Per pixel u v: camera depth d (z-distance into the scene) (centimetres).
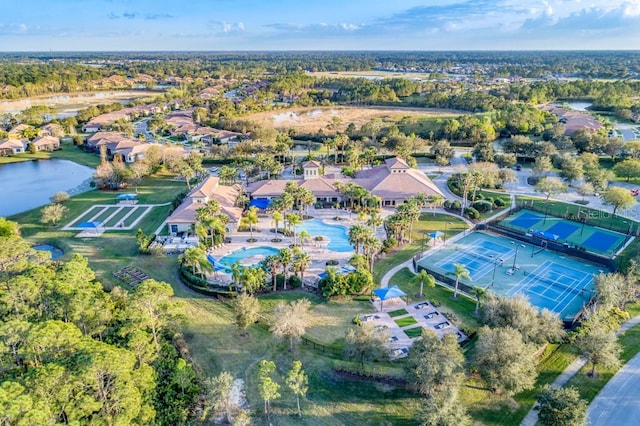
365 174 11869
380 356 4844
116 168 12125
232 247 8306
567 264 7631
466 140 17162
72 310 4816
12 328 4022
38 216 9888
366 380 4822
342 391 4675
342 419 4316
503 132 17825
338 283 6397
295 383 4344
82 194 11531
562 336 5325
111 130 18600
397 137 15638
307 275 7206
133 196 10719
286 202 8619
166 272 7325
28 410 3108
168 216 9838
